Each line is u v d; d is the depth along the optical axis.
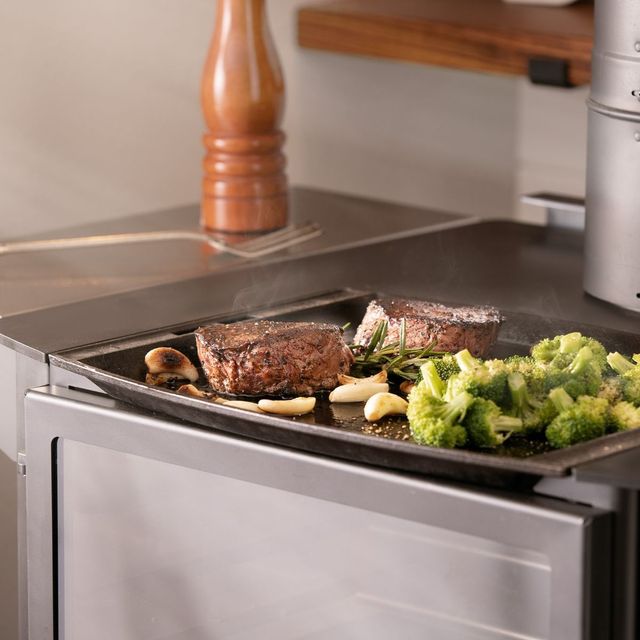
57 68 2.71
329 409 1.54
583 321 1.79
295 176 3.22
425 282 2.05
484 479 1.24
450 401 1.34
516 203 3.57
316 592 1.40
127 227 2.51
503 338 1.81
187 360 1.65
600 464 1.20
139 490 1.54
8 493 1.85
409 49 3.09
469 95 3.45
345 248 2.31
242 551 1.45
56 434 1.59
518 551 1.23
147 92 2.89
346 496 1.32
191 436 1.43
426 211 2.66
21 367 1.73
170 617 1.55
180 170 3.00
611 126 1.79
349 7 3.23
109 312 1.89
